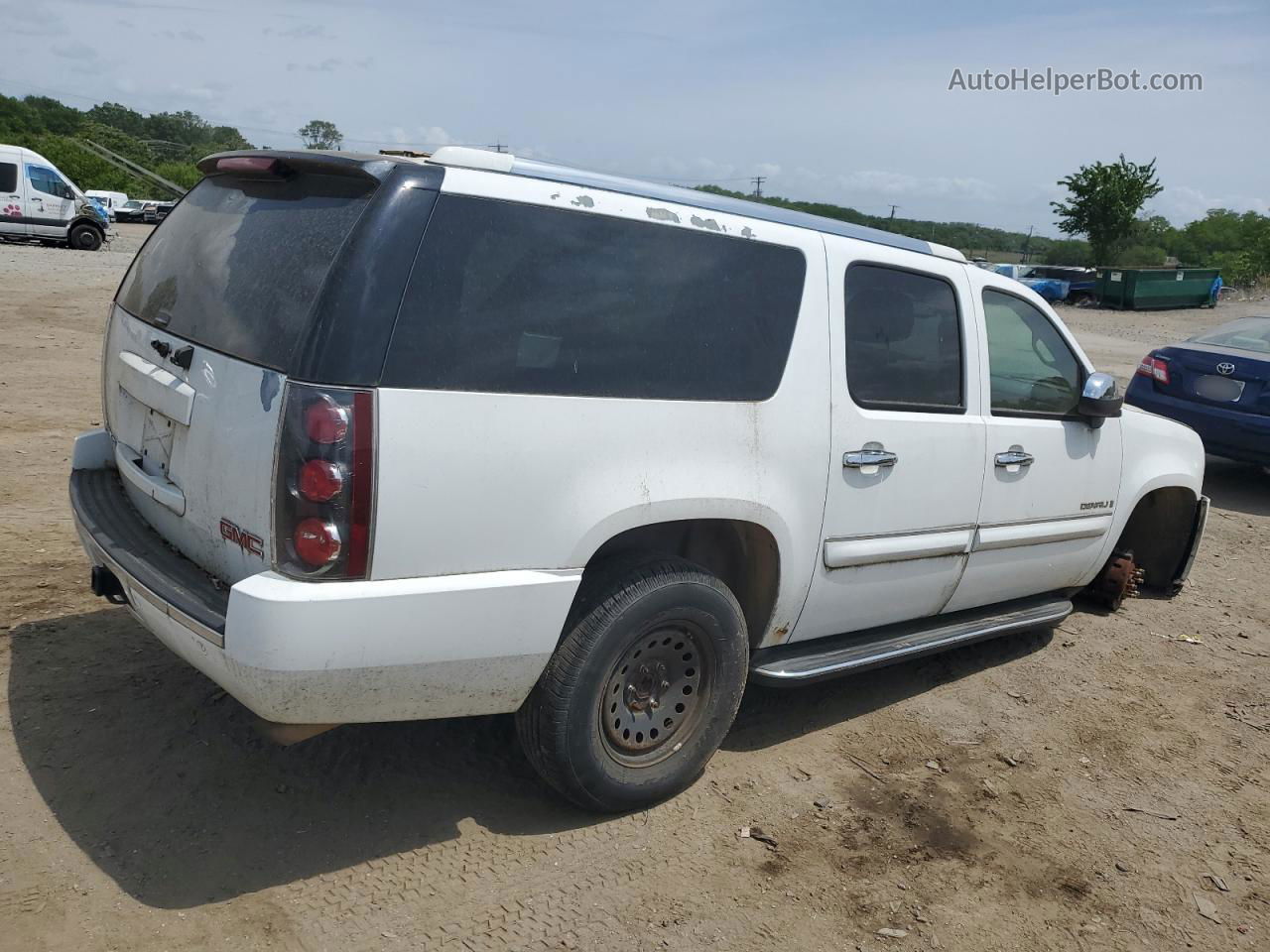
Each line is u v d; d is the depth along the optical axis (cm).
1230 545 754
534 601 293
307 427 260
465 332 281
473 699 297
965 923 307
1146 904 324
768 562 364
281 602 259
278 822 318
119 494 364
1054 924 311
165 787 328
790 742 407
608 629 310
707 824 343
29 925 265
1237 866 350
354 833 317
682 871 317
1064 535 486
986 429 429
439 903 290
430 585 276
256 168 315
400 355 270
